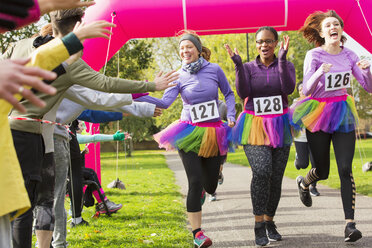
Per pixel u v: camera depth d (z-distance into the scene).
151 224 5.31
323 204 6.43
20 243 2.70
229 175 12.31
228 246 4.26
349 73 4.52
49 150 3.12
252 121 4.38
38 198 3.17
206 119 4.16
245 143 4.34
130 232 4.89
